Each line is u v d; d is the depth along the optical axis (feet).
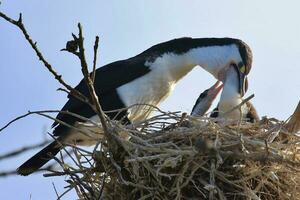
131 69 45.70
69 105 43.57
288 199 33.78
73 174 33.99
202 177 33.37
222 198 32.60
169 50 46.73
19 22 26.63
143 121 35.55
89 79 29.25
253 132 35.40
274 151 33.45
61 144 34.35
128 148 33.37
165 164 32.48
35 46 27.43
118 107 45.09
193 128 34.53
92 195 34.40
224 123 35.37
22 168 41.19
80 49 27.25
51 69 28.35
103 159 33.91
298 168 33.32
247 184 33.53
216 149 32.71
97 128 36.81
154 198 33.14
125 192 33.86
